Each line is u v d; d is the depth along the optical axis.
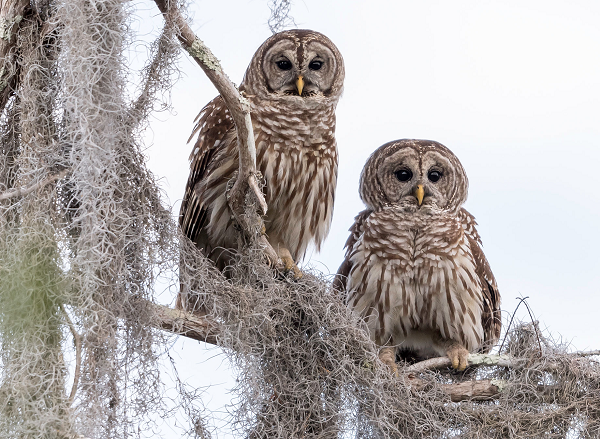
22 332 7.77
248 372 9.62
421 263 12.64
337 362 10.41
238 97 9.41
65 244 8.15
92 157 7.90
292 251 12.28
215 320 9.70
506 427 10.81
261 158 11.52
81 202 8.03
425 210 12.66
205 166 11.79
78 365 7.81
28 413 7.65
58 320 7.93
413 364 12.27
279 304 10.27
